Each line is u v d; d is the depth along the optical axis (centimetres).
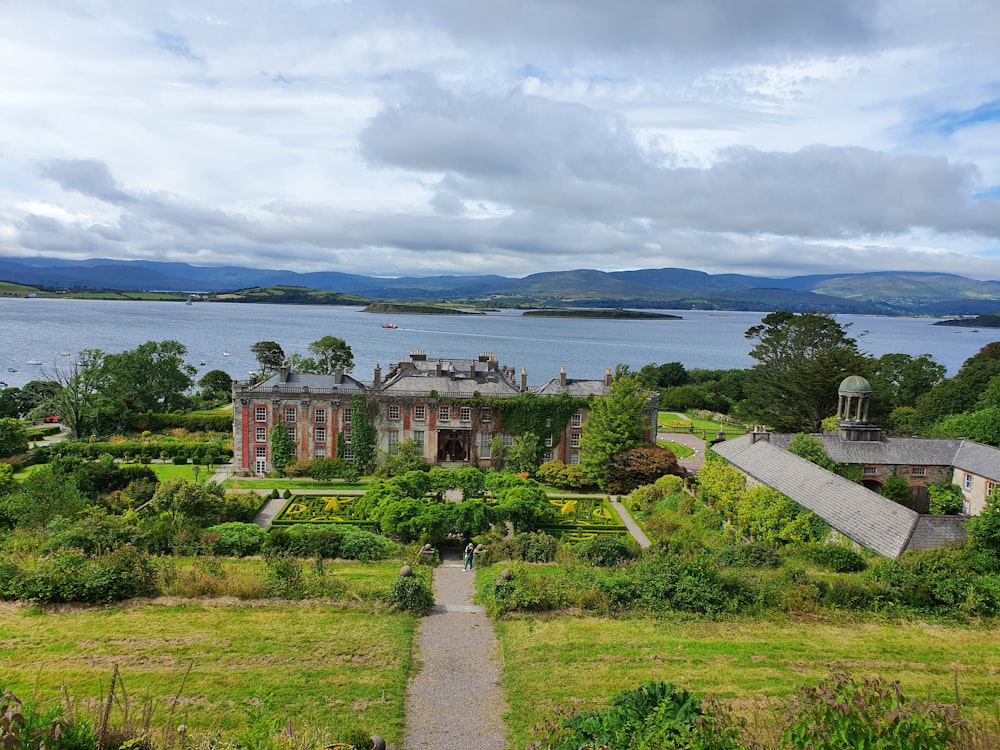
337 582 4222
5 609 3725
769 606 3928
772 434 7731
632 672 3103
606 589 4069
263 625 3606
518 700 2866
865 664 3191
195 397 14300
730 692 2866
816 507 5659
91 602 3856
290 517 6688
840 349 10619
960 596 3900
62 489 6034
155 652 3228
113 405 10825
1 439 8644
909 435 9188
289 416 8662
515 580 4241
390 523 5731
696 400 15475
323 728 2503
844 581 4106
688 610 3894
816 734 1608
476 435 8856
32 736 1552
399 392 8756
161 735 2184
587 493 8169
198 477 8262
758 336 12494
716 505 6638
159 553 5031
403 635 3566
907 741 1551
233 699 2792
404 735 2614
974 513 6712
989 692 2870
